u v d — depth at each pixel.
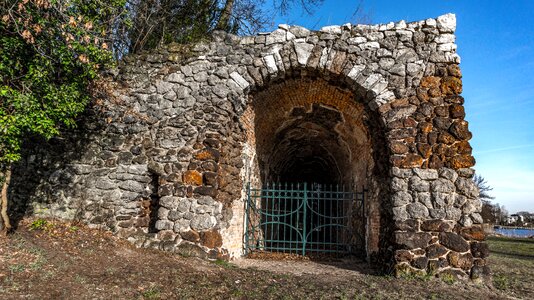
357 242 10.42
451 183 7.13
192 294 5.07
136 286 5.09
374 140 8.66
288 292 5.55
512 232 36.94
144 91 8.29
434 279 6.70
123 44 12.35
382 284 6.34
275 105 9.85
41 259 5.36
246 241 9.63
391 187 7.32
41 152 7.91
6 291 4.20
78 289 4.66
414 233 7.02
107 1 6.92
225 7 14.10
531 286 6.89
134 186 7.89
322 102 9.90
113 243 7.08
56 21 6.00
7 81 5.86
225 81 8.20
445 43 7.73
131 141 8.08
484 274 6.70
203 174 7.67
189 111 8.12
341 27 8.08
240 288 5.59
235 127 8.65
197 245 7.33
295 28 8.21
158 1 12.92
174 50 8.45
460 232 6.93
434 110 7.50
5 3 5.61
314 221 18.31
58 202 7.79
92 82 7.63
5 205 6.22
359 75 7.80
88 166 7.97
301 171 17.75
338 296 5.46
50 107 6.20
